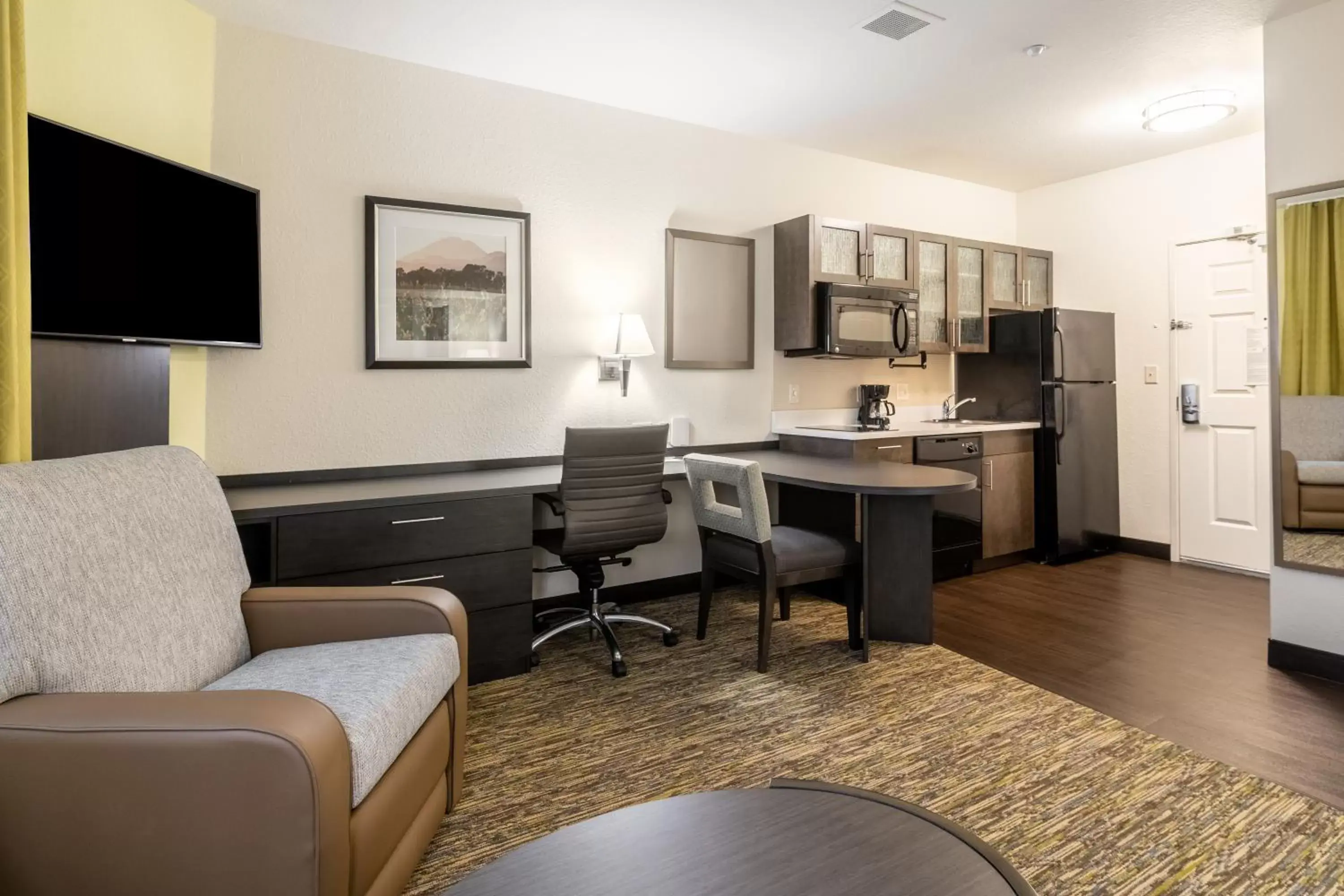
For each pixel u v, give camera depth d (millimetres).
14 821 1104
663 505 2943
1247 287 4066
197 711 1120
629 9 2609
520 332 3281
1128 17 2695
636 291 3615
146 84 2324
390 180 2984
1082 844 1676
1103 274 4734
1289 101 2689
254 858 1088
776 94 3389
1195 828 1738
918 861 995
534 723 2344
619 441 2754
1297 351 2707
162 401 2254
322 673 1524
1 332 1603
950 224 4848
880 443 3736
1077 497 4461
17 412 1629
